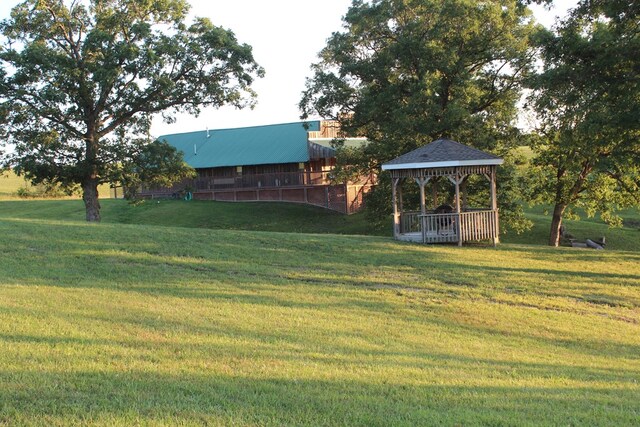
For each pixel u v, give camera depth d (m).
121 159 34.47
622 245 38.78
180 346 9.16
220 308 12.41
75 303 11.64
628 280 18.88
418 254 20.70
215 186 57.78
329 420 6.40
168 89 33.06
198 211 52.47
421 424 6.43
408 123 32.00
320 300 14.03
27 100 32.22
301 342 10.16
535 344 11.88
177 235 20.73
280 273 16.72
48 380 7.02
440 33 32.72
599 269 20.31
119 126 35.47
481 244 24.48
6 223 20.97
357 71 35.84
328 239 22.42
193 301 12.87
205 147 61.28
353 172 39.22
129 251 17.86
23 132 32.59
